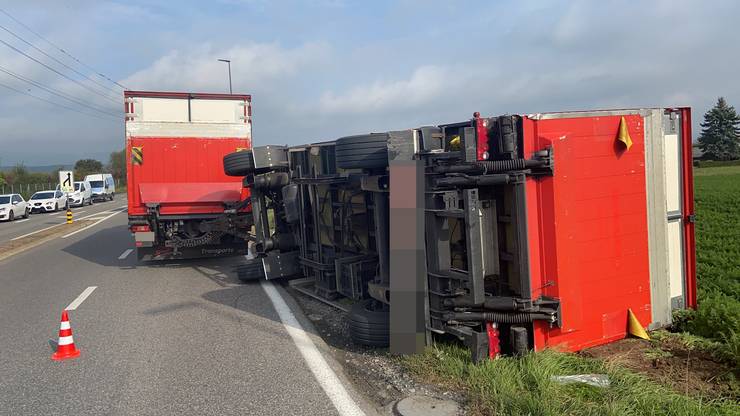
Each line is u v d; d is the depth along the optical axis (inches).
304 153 370.9
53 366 221.6
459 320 194.9
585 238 201.5
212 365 217.6
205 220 474.0
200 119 483.2
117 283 407.2
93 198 2165.4
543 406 152.6
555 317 195.2
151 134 471.8
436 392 177.0
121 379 205.3
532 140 191.8
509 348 198.8
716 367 189.5
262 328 269.6
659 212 221.1
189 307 319.9
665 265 224.7
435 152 204.8
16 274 460.8
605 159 205.0
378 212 235.5
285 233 397.1
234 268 470.0
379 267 261.0
